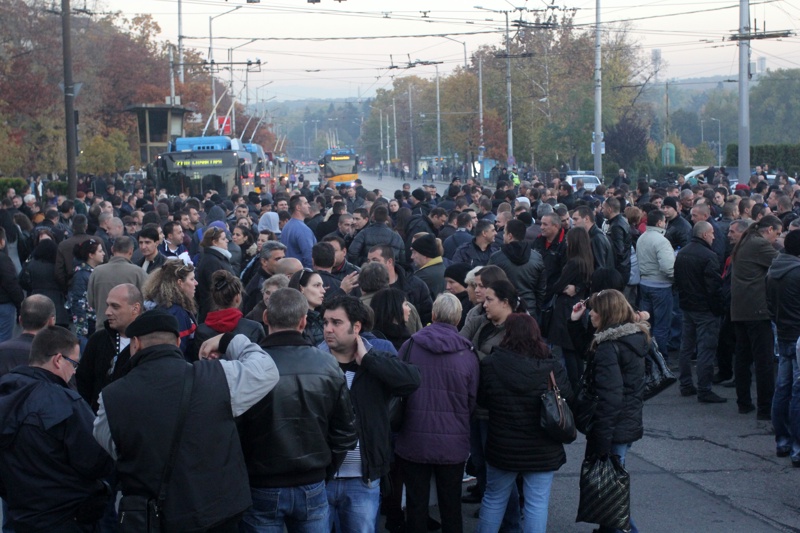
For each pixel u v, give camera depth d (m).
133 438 4.27
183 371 4.39
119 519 4.32
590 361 6.16
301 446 4.75
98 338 6.29
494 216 15.27
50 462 4.83
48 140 42.25
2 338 11.42
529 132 57.44
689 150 83.56
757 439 9.02
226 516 4.37
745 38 26.55
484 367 5.89
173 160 32.09
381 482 5.98
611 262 10.84
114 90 60.47
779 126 114.25
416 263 9.57
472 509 7.27
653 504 7.28
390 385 5.41
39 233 14.23
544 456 5.80
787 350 8.27
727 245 12.48
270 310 4.90
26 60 40.94
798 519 6.95
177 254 11.77
